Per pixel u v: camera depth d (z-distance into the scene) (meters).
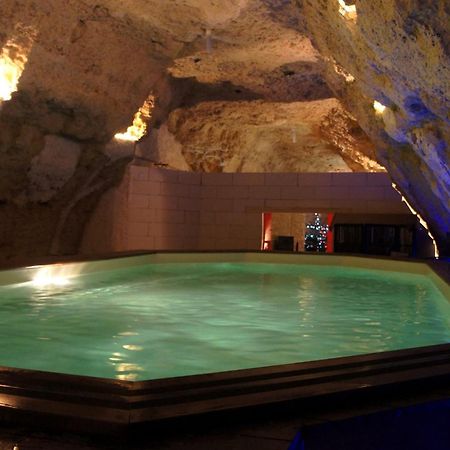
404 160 9.30
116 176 12.14
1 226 9.48
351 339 4.01
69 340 3.79
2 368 2.27
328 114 15.71
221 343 3.79
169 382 2.18
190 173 13.87
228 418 2.05
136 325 4.39
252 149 18.38
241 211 13.86
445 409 2.39
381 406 2.28
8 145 8.73
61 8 7.93
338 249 13.50
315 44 8.89
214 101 14.98
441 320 4.82
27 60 8.00
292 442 1.91
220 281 7.49
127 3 8.38
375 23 4.62
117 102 10.41
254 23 9.62
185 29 9.49
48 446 1.86
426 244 13.09
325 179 13.50
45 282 6.57
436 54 4.02
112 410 2.00
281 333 4.17
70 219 11.35
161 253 9.06
